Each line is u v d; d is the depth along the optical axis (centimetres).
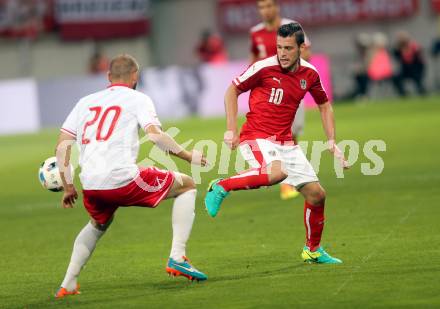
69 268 2356
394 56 9675
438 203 3566
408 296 2127
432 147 5447
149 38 10888
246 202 3931
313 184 2578
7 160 6284
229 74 8906
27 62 10675
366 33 10669
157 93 8931
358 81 9606
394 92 9769
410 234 2977
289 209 3675
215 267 2633
